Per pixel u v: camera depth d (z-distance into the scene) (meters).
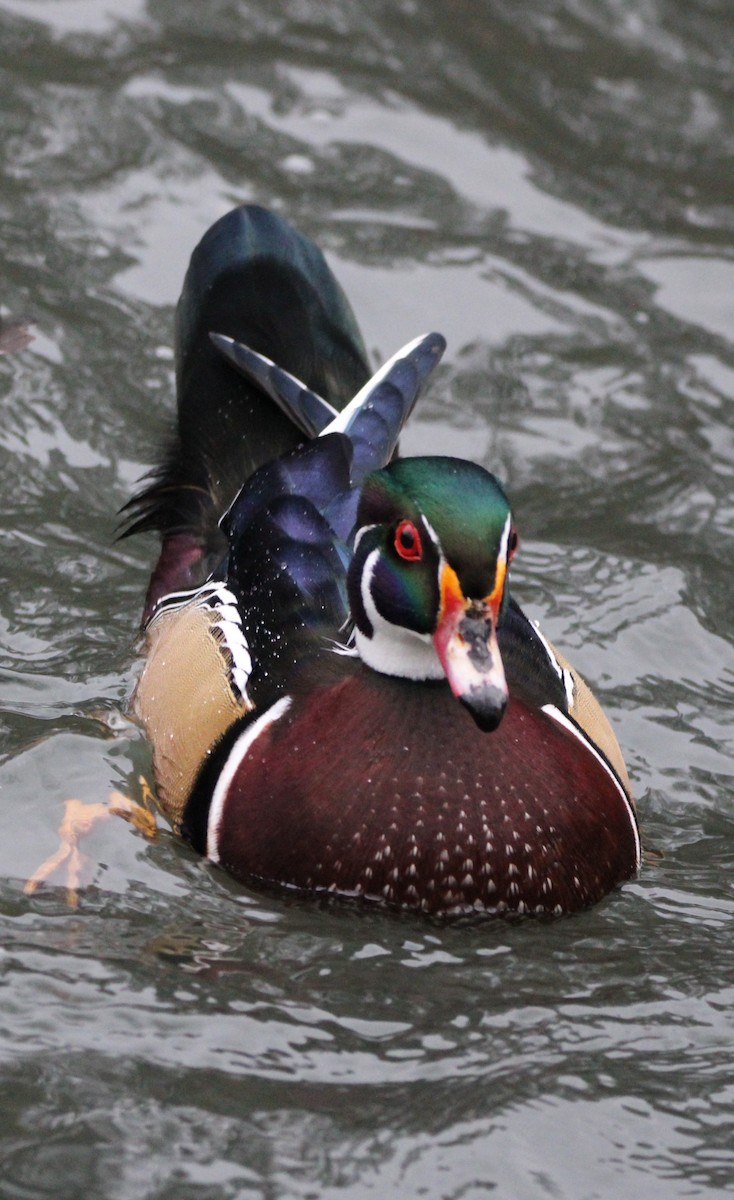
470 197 16.84
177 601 11.66
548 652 10.68
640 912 9.75
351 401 12.15
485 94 18.16
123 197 16.16
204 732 10.23
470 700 8.65
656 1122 8.08
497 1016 8.73
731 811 10.94
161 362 14.60
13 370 14.34
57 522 13.10
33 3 18.36
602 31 19.31
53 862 9.76
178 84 17.59
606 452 14.42
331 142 17.20
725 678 12.29
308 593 10.35
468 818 9.43
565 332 15.53
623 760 10.84
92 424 13.98
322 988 8.84
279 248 13.43
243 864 9.73
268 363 12.11
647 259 16.45
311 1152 7.74
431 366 12.27
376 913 9.55
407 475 9.33
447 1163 7.74
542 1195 7.61
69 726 10.95
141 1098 7.96
